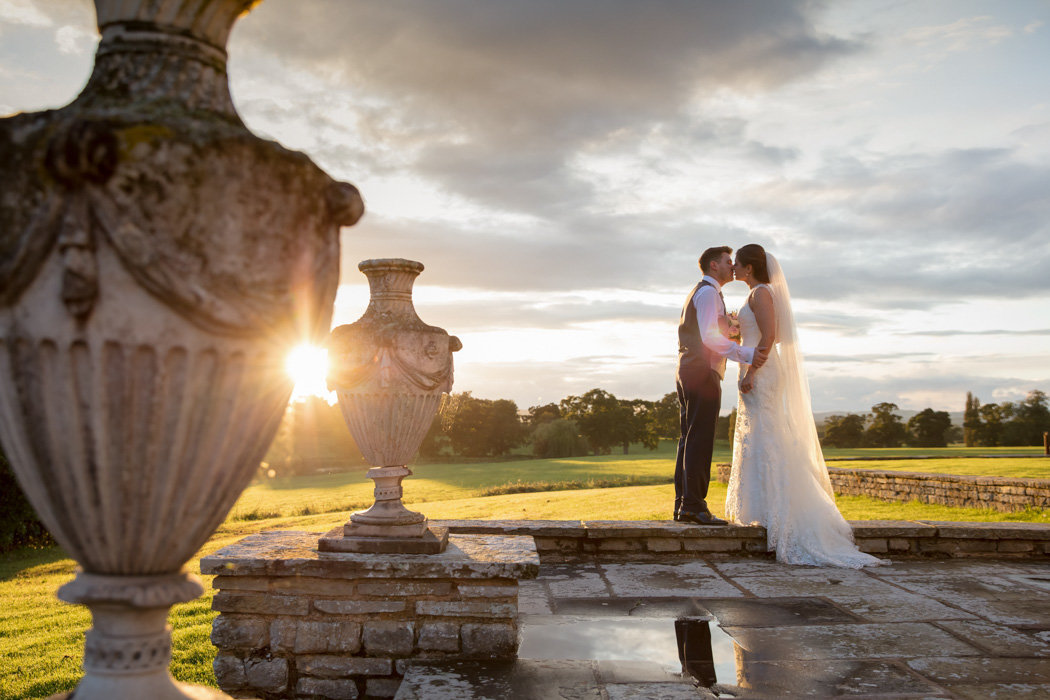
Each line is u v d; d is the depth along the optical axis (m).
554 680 3.06
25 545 15.57
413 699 2.84
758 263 6.12
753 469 6.12
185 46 1.58
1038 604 4.47
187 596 1.58
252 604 3.36
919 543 6.11
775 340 6.08
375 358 3.54
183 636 4.99
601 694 2.91
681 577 5.30
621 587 4.98
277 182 1.49
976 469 20.70
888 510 13.38
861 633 3.85
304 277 1.56
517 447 75.44
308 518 20.12
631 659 3.39
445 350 3.69
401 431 3.63
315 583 3.37
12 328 1.39
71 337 1.37
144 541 1.50
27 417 1.42
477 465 57.25
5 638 5.97
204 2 1.58
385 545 3.52
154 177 1.36
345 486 34.28
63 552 15.15
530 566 3.36
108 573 1.55
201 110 1.53
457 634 3.33
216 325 1.42
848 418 86.94
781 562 5.80
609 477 37.16
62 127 1.34
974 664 3.33
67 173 1.31
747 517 6.15
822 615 4.23
